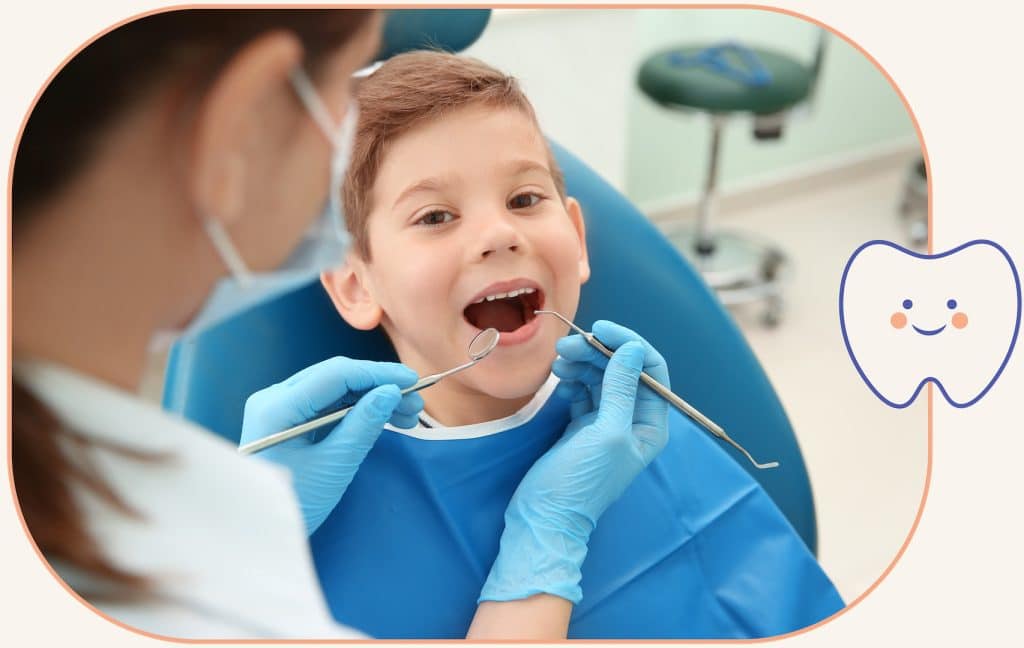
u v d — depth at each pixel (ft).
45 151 2.10
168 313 2.33
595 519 3.51
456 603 3.51
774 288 7.31
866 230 8.26
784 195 8.77
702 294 4.43
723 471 3.96
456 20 3.88
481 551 3.60
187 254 2.22
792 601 3.74
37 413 2.52
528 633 3.27
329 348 3.97
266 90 2.10
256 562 2.74
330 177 2.23
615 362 3.54
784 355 6.97
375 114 3.38
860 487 6.00
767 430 4.43
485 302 3.69
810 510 4.50
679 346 4.35
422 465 3.62
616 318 4.29
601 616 3.58
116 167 2.12
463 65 3.53
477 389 3.58
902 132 9.06
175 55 2.06
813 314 7.36
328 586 3.43
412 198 3.38
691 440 4.01
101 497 2.64
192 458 2.63
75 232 2.20
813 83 6.74
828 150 8.84
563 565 3.37
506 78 3.57
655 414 3.67
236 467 2.68
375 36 2.21
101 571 2.72
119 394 2.49
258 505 2.70
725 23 7.70
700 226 7.72
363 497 3.57
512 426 3.75
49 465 2.60
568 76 5.44
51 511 2.66
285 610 2.77
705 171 8.19
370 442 3.35
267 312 3.82
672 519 3.79
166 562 2.70
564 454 3.50
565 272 3.52
